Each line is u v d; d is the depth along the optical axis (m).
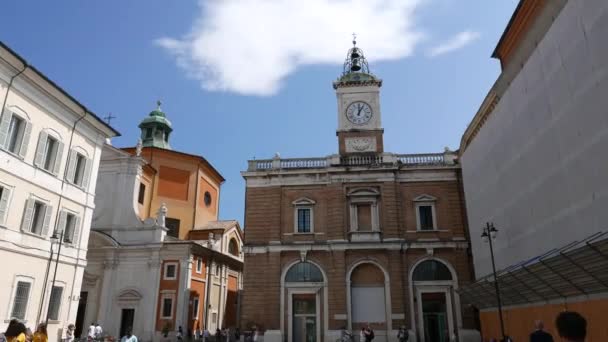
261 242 38.00
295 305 36.69
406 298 35.69
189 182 51.62
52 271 26.33
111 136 32.28
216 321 47.72
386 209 37.84
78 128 29.19
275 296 36.41
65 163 27.89
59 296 27.11
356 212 38.22
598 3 16.73
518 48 23.94
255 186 39.69
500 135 27.67
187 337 40.47
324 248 37.28
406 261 36.69
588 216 17.92
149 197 48.69
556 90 20.36
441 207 37.91
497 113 28.09
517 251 25.33
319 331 35.56
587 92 17.77
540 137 22.19
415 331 34.84
